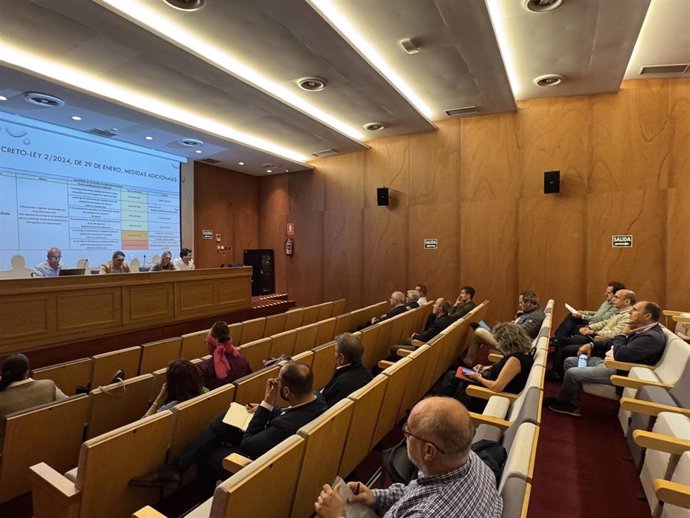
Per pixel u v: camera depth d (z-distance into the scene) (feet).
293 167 30.53
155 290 18.17
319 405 7.34
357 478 8.93
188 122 21.72
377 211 27.84
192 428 7.72
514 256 23.27
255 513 5.10
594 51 16.47
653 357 11.28
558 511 7.94
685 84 19.77
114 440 6.26
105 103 17.57
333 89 18.74
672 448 6.77
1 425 8.50
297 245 31.91
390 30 14.61
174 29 13.71
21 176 20.17
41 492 6.40
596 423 11.69
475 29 14.26
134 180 25.39
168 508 7.68
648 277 20.34
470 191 24.41
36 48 14.16
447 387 11.62
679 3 13.84
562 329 17.51
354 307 28.99
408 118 22.97
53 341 14.52
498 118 23.57
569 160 21.90
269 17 13.05
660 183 20.15
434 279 25.72
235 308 22.75
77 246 22.59
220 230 31.40
